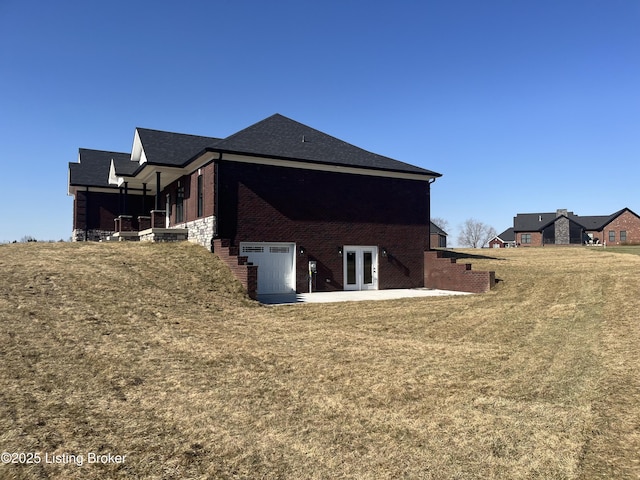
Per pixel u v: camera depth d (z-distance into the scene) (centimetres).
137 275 1352
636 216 6419
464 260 2688
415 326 1140
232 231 1731
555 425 536
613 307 1311
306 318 1221
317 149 2023
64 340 811
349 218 1988
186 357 788
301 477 423
